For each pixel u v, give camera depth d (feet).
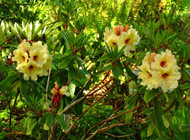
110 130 4.31
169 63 2.69
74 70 3.29
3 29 3.48
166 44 3.40
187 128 4.01
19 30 3.52
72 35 3.22
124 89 5.02
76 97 3.87
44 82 3.73
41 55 2.63
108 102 5.42
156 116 2.97
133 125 4.53
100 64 3.35
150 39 3.21
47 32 3.63
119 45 3.05
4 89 2.78
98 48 3.73
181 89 3.01
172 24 4.16
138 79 3.35
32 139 4.07
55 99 2.79
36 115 3.02
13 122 4.46
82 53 3.51
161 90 2.84
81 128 4.41
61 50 3.86
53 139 3.69
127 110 3.40
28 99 2.83
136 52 3.50
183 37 4.24
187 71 3.14
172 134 3.66
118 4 9.02
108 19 8.64
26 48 2.65
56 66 3.89
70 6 3.78
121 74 3.01
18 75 2.84
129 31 3.02
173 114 4.27
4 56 3.50
